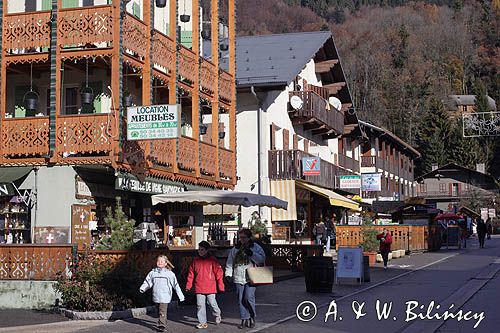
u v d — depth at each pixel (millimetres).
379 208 47156
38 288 17328
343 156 54219
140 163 22719
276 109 38406
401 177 78938
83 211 22172
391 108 117375
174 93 25453
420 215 46406
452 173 97188
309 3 140250
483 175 96688
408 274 26172
